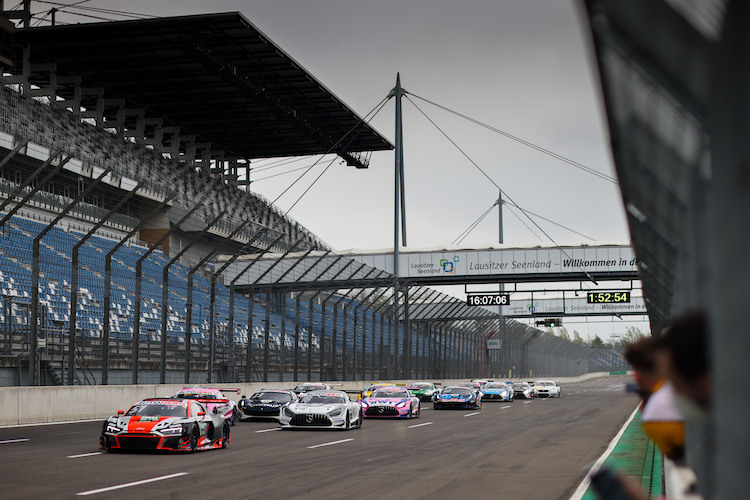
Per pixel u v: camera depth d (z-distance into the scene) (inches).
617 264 3607.3
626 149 269.9
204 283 2876.5
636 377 275.4
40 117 2674.7
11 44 2711.6
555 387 3678.6
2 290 1910.7
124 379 1978.3
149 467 904.3
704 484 239.3
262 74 3324.3
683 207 318.0
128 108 3582.7
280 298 2866.6
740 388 132.5
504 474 882.8
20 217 2391.7
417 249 3718.0
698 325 173.3
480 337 4670.3
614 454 1065.5
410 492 733.9
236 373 2208.4
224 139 4074.8
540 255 3654.0
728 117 129.1
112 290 2304.4
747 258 125.0
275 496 695.7
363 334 3014.3
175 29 2876.5
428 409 2556.6
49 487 729.6
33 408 1510.8
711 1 134.7
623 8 155.7
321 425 1563.7
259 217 3668.8
